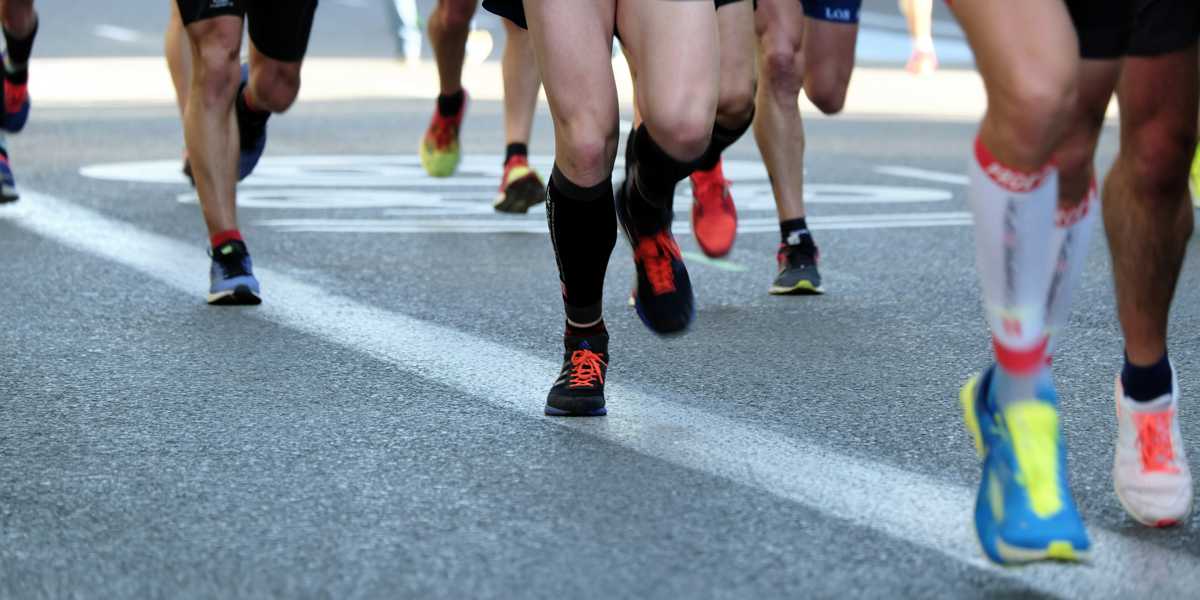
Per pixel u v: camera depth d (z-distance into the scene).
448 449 11.51
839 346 15.23
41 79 46.06
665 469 10.99
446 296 17.59
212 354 14.68
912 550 9.32
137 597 8.60
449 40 24.16
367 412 12.59
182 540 9.52
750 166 30.69
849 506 10.16
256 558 9.19
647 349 15.07
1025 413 8.80
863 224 23.33
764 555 9.21
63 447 11.58
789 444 11.69
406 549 9.32
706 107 11.16
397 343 15.21
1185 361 14.56
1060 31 8.09
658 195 11.82
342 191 26.41
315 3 18.75
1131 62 9.41
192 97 17.11
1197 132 9.47
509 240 21.55
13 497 10.38
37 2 79.94
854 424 12.29
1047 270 8.66
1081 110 8.69
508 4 12.13
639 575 8.87
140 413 12.55
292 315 16.52
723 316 16.78
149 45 59.38
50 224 22.00
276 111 19.64
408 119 37.69
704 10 11.16
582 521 9.83
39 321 16.09
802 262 18.00
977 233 8.63
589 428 12.12
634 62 11.50
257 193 26.17
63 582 8.83
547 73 11.47
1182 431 12.11
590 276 12.21
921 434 11.99
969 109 41.31
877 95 44.84
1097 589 8.73
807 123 37.94
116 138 32.69
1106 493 10.52
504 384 13.59
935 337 15.66
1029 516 8.64
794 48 17.62
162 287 17.94
